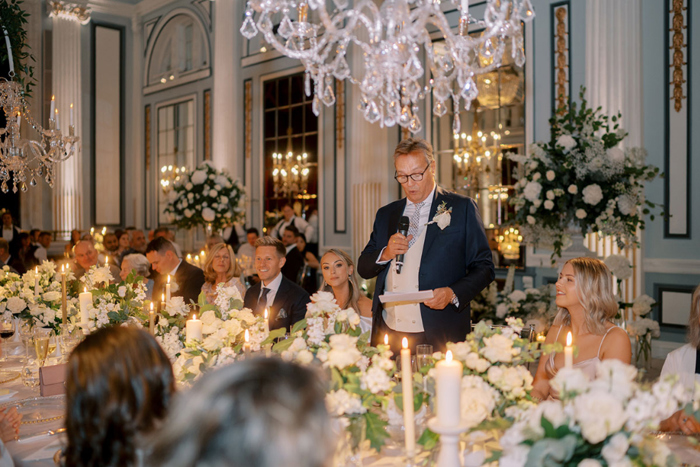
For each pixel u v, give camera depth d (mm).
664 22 5863
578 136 4988
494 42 2936
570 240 5012
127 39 12922
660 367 5438
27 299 3721
